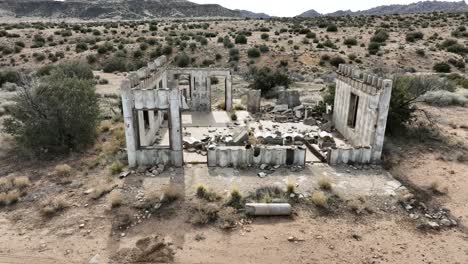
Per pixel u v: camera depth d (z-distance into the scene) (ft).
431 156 53.36
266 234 33.47
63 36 206.08
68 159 51.70
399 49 175.22
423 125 65.77
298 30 222.28
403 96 61.72
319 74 144.15
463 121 71.61
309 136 61.16
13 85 115.03
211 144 53.83
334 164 49.83
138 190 41.47
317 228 34.63
